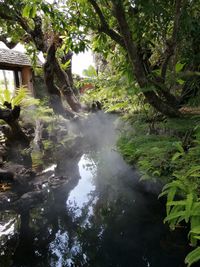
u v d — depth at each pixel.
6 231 2.96
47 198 3.78
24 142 5.20
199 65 3.99
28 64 10.10
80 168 5.19
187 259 1.77
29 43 7.21
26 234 2.93
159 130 4.15
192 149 2.79
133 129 4.89
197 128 3.16
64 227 3.08
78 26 3.36
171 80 3.86
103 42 3.87
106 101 7.99
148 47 4.03
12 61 9.52
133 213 3.19
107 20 3.74
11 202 3.54
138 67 3.44
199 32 3.53
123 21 3.17
